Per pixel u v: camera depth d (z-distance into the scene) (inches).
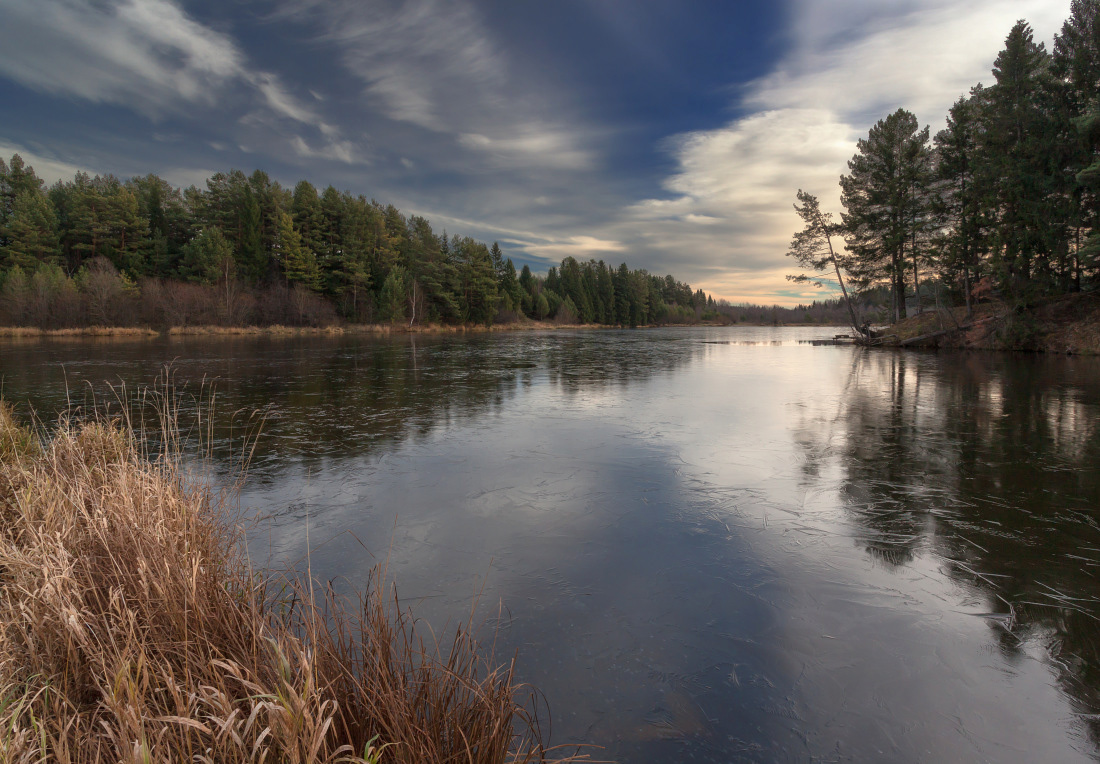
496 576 143.8
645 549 161.3
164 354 864.9
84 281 1512.1
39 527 106.9
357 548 160.4
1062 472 236.7
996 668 106.8
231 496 203.3
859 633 119.0
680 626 121.3
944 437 302.8
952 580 142.6
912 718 93.5
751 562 152.7
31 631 77.4
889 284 1229.1
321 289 2071.9
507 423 344.5
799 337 1806.1
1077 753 85.7
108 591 87.0
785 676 104.6
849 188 1147.9
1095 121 714.8
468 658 106.3
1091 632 118.6
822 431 319.9
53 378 533.3
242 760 54.3
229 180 2081.7
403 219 2719.0
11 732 55.6
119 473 135.2
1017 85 879.7
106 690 65.1
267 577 137.3
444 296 2329.0
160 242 1958.7
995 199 883.4
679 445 286.7
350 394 467.2
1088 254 730.8
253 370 657.6
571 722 91.7
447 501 201.9
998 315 941.2
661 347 1204.5
